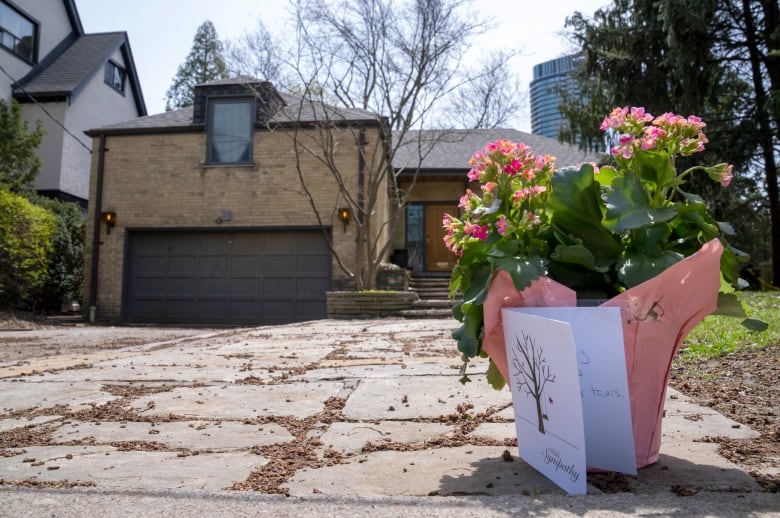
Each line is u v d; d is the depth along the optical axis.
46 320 12.16
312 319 12.71
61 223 13.75
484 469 1.77
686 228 1.83
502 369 1.92
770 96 11.13
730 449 1.91
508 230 1.81
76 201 17.02
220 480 1.70
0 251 11.78
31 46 17.41
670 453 1.88
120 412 2.75
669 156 1.79
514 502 1.43
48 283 13.30
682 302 1.70
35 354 6.11
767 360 3.59
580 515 1.33
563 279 1.82
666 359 1.75
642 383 1.72
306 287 12.80
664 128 1.80
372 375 3.66
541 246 1.84
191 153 13.23
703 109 12.53
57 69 17.64
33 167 12.70
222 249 13.12
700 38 11.95
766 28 12.47
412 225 15.70
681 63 11.70
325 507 1.41
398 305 10.56
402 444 2.10
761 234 16.81
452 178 15.54
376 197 12.24
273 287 12.90
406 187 15.75
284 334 7.34
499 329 1.83
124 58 19.94
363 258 12.35
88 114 17.77
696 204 1.77
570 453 1.54
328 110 13.09
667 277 1.63
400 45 12.09
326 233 12.72
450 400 2.86
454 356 4.57
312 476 1.72
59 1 18.58
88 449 2.09
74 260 13.88
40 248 12.45
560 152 16.92
